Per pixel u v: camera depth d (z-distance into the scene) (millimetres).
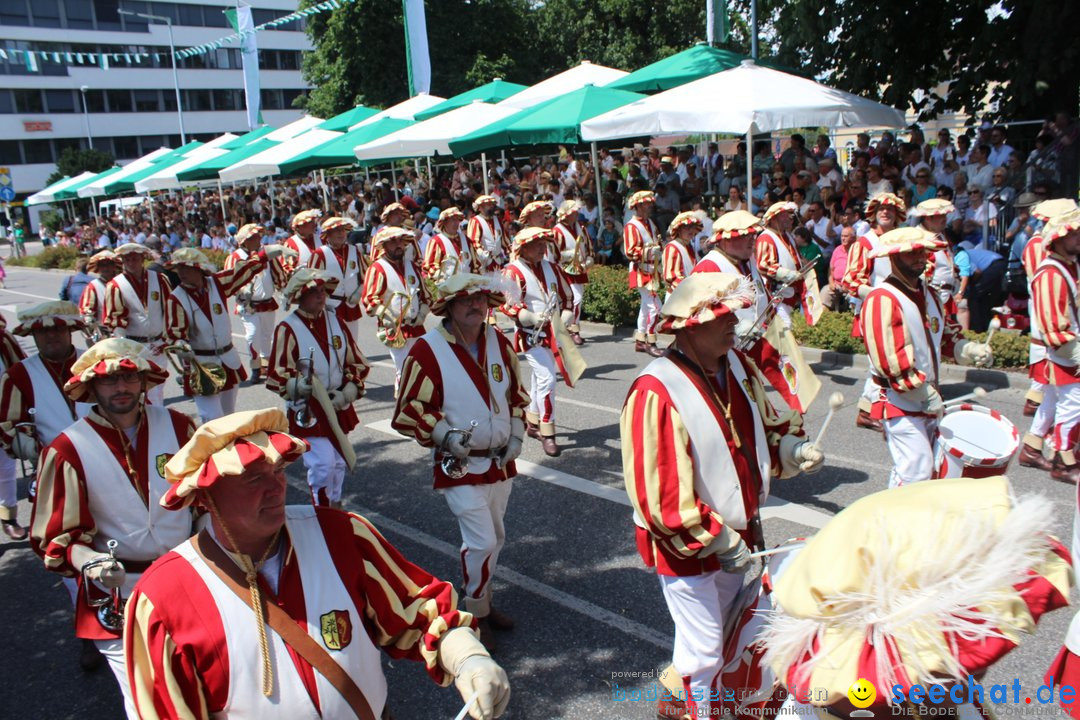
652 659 4305
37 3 52406
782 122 10555
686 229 9469
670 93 11586
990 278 9859
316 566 2279
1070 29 12039
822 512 5852
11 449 4855
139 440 3654
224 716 2145
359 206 23828
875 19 14062
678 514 3061
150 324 8258
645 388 3164
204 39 58906
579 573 5258
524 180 19438
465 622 2416
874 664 1769
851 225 11477
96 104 55719
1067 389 5930
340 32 34156
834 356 10039
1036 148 11500
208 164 24984
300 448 2195
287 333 5648
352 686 2242
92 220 40469
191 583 2160
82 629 3424
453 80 35062
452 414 4375
